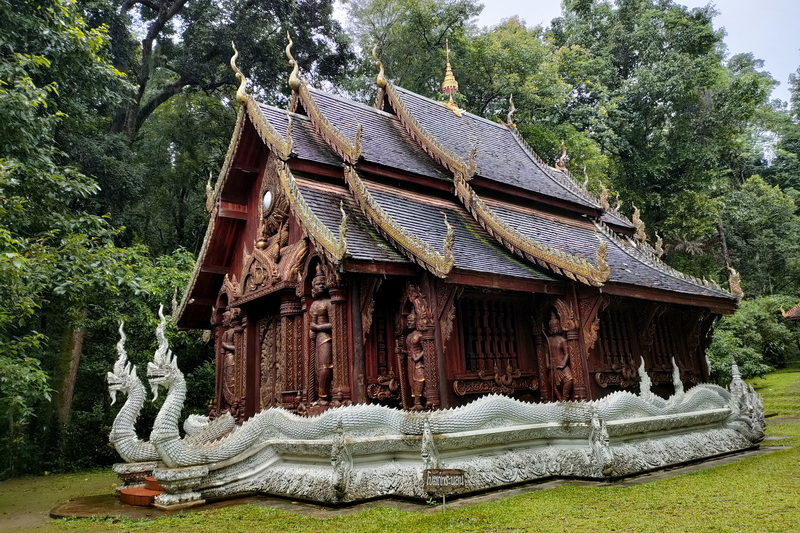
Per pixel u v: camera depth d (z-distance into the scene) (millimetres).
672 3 40062
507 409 9258
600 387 11297
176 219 31422
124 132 26594
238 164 13273
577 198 16156
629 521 6262
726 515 6375
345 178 11602
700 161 35375
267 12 29828
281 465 9836
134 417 11086
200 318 15375
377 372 9938
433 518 6816
